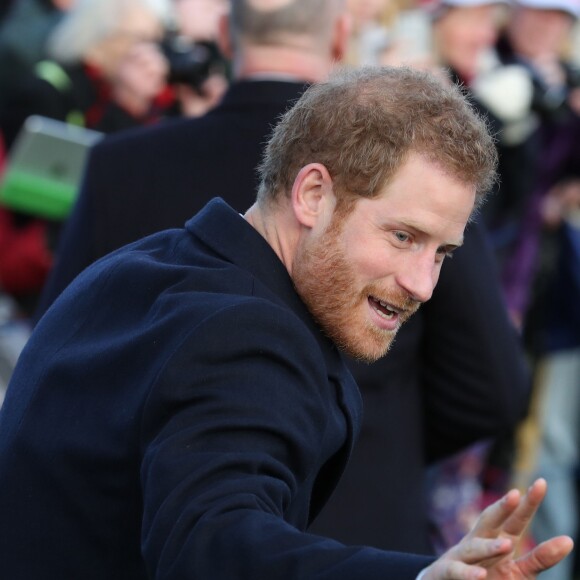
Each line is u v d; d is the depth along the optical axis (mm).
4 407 7457
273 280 7027
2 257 15227
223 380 6383
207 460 6148
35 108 16062
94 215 10156
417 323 10469
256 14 10148
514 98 16688
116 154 10227
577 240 17250
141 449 6504
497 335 10594
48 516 6871
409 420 10578
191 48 16469
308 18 10148
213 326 6465
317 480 7367
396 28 16906
